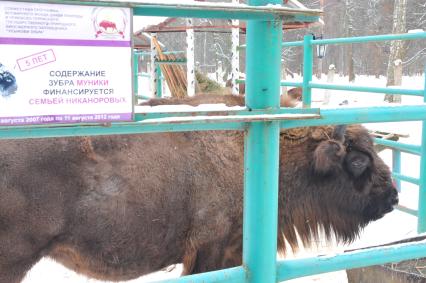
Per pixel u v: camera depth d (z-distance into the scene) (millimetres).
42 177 2824
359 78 28375
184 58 8969
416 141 7730
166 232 3148
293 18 1496
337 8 30906
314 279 4082
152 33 10500
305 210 3547
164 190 3082
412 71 28688
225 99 3418
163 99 3369
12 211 2803
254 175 1556
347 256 1711
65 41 1246
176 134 3150
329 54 35469
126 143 3023
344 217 3609
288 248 3863
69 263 3096
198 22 8734
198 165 3146
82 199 2916
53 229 2898
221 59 22344
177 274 4262
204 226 3184
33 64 1224
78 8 1246
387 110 1649
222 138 3215
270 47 1521
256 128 1533
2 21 1179
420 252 1814
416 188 6199
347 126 3438
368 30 29016
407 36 4539
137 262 3162
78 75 1273
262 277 1586
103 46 1288
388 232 4863
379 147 6062
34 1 1197
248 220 1588
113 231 3012
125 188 2990
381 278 3133
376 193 3545
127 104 1338
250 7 1417
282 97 3623
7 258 2865
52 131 1294
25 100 1229
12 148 2795
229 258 3273
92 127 1332
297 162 3443
